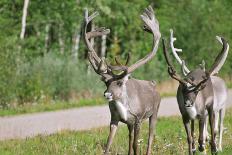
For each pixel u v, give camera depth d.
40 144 33.34
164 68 72.56
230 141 33.28
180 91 28.36
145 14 28.86
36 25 74.06
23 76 57.88
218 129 34.44
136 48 77.38
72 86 60.78
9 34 67.62
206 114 29.12
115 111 26.62
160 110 52.28
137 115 27.14
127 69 25.86
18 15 72.38
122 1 76.56
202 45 78.44
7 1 72.31
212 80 31.03
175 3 82.50
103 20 75.19
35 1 73.94
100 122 44.94
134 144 27.25
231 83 73.62
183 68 29.80
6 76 55.56
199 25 79.31
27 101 56.88
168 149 30.55
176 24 79.62
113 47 75.12
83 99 58.78
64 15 73.94
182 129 38.34
